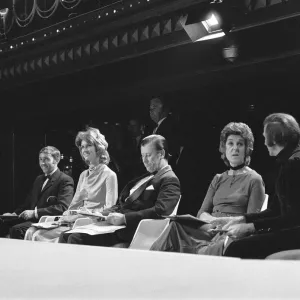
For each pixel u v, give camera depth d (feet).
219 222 9.68
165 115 16.53
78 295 0.88
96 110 21.31
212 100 16.98
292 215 8.53
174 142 16.12
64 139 22.62
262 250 8.24
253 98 16.08
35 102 23.88
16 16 20.89
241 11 12.93
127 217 11.68
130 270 1.13
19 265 1.27
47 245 1.89
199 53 16.88
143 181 12.62
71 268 1.19
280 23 14.39
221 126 16.56
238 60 15.66
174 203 11.75
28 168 24.41
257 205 10.42
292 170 8.64
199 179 15.92
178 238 9.61
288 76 15.25
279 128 9.89
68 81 21.93
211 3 12.66
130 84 19.52
